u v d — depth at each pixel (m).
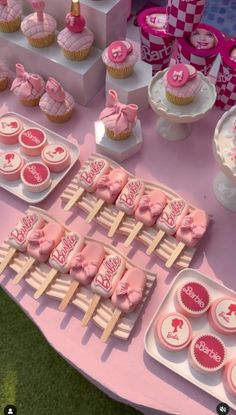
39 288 0.67
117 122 0.73
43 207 0.76
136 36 0.95
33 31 0.78
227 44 0.78
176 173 0.78
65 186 0.78
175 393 0.63
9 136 0.78
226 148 0.65
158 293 0.69
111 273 0.66
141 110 0.84
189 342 0.63
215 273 0.70
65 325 0.67
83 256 0.67
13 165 0.75
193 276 0.68
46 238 0.69
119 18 0.82
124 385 0.63
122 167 0.78
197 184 0.77
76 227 0.74
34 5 0.76
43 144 0.77
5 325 1.05
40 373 1.00
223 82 0.79
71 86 0.83
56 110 0.80
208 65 0.81
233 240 0.73
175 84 0.70
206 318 0.66
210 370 0.61
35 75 0.81
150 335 0.65
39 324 0.67
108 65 0.76
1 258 0.70
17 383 0.99
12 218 0.75
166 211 0.70
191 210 0.72
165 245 0.70
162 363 0.63
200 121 0.83
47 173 0.75
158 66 0.86
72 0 0.73
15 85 0.81
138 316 0.67
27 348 1.02
